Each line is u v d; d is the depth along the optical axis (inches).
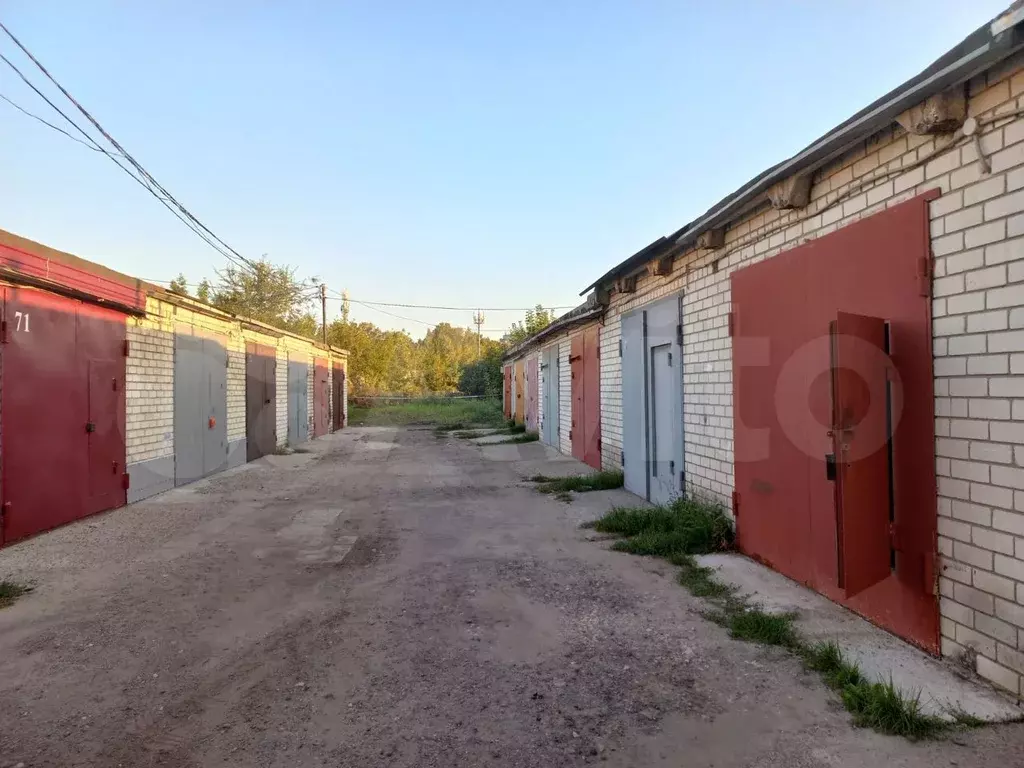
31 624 156.4
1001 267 110.0
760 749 99.2
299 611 165.2
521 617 158.4
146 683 124.9
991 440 112.1
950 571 121.6
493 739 103.7
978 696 109.7
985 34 101.7
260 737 105.1
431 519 281.3
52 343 260.4
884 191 140.4
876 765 94.0
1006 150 108.9
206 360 425.7
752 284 201.5
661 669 127.7
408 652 138.4
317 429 783.7
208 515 293.9
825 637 138.5
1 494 231.9
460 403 1464.1
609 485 357.4
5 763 97.6
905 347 132.1
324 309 1179.3
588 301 409.4
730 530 219.3
